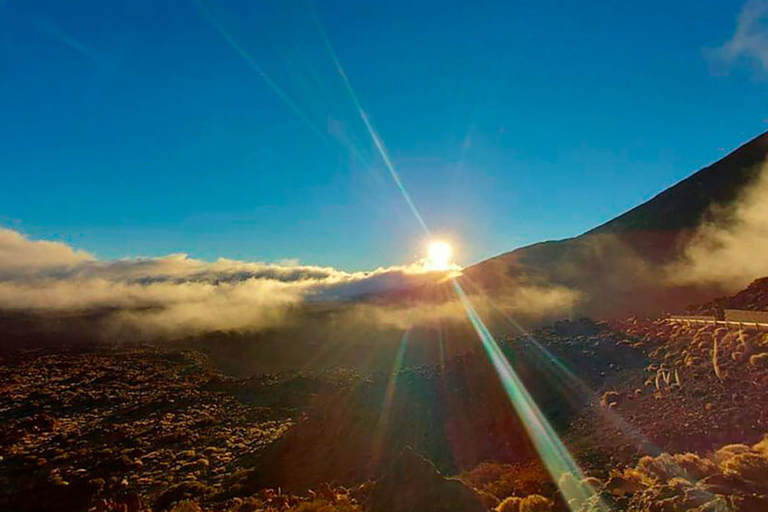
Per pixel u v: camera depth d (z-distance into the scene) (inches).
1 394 2583.7
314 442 1264.8
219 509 885.2
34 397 2482.8
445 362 1593.3
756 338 956.0
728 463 438.6
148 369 3705.7
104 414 2110.0
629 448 690.2
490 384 1238.3
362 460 1082.1
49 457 1502.2
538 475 646.5
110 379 3132.4
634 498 421.7
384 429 1209.4
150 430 1749.5
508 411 1075.9
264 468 1204.5
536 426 978.7
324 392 2117.4
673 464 486.6
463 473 807.1
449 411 1208.2
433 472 506.3
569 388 1112.2
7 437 1720.0
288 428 1644.9
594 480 533.3
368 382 1509.6
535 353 1366.9
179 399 2252.7
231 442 1530.5
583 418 931.3
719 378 852.0
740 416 689.0
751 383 790.5
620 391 992.9
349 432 1238.9
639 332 1391.5
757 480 395.5
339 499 718.5
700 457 552.1
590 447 756.6
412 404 1289.4
